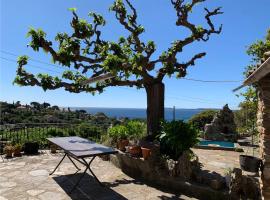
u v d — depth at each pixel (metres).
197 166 7.87
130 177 8.29
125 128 10.66
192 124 7.83
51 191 7.04
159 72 10.15
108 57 7.68
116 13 9.63
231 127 15.47
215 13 9.14
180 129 7.59
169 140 7.52
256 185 5.92
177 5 9.03
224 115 15.63
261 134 5.45
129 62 8.23
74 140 8.73
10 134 12.48
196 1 8.77
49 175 8.43
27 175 8.40
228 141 14.66
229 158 9.63
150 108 10.04
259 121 5.74
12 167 9.30
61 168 9.23
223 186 6.48
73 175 8.46
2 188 7.21
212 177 6.89
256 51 11.79
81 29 8.70
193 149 11.84
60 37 9.05
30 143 11.47
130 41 10.37
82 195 6.79
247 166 6.28
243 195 6.00
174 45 9.52
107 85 10.67
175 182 7.06
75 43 8.52
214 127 15.34
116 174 8.62
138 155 8.56
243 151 11.25
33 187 7.33
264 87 5.18
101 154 6.62
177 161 7.22
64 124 14.97
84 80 10.14
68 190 7.14
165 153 7.86
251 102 12.15
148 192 6.98
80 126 15.58
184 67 10.04
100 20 9.55
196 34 9.29
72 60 8.73
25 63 9.60
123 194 6.85
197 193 6.55
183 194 6.81
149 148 8.20
